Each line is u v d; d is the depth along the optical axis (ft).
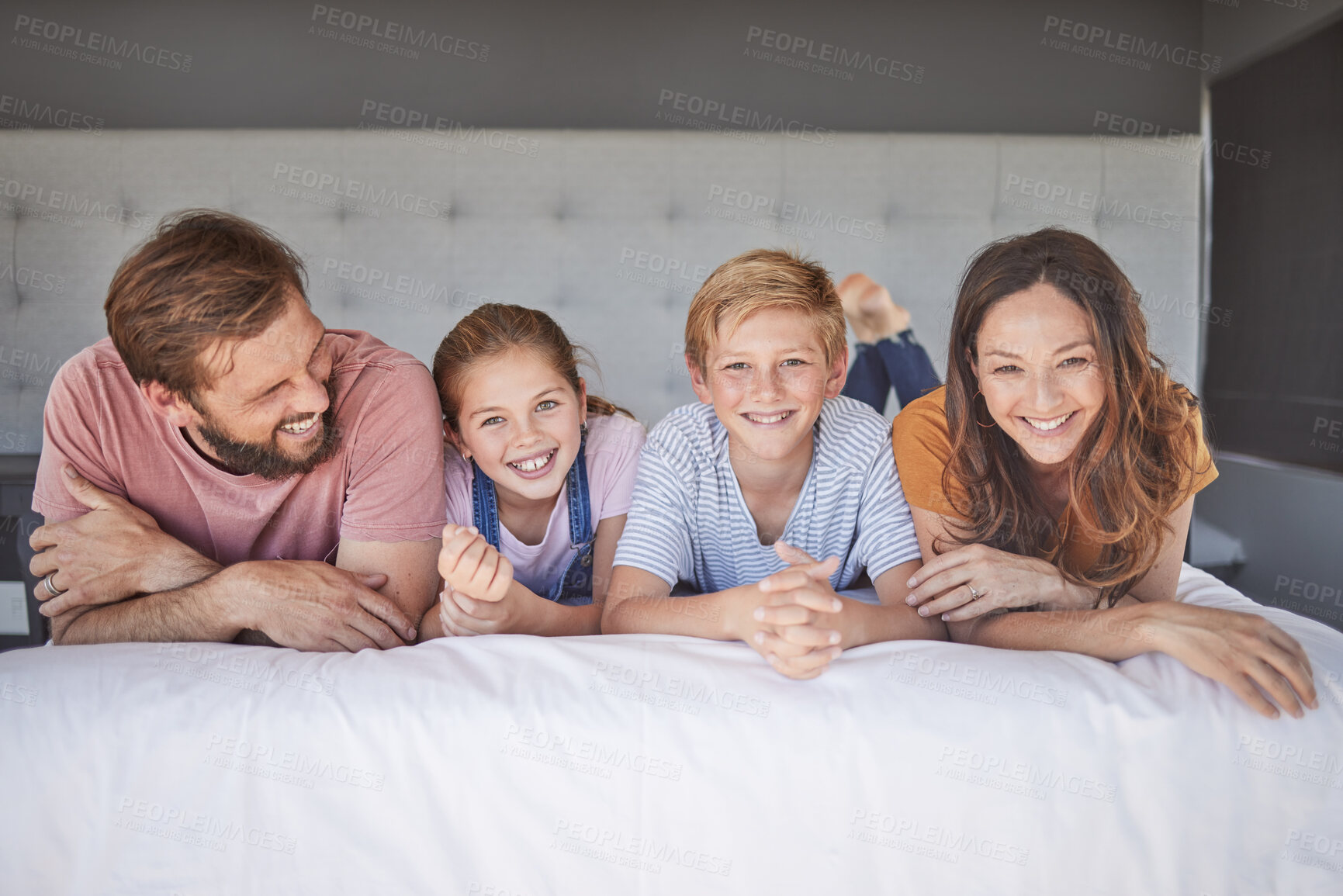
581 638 2.49
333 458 3.00
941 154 6.09
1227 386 5.97
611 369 6.08
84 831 2.15
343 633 2.68
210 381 2.56
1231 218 5.95
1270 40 5.56
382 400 2.99
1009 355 2.74
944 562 2.70
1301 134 5.30
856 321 5.80
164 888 2.15
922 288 6.13
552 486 3.14
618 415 3.74
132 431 2.91
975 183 6.11
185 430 2.88
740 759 2.16
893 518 3.00
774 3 6.18
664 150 5.99
